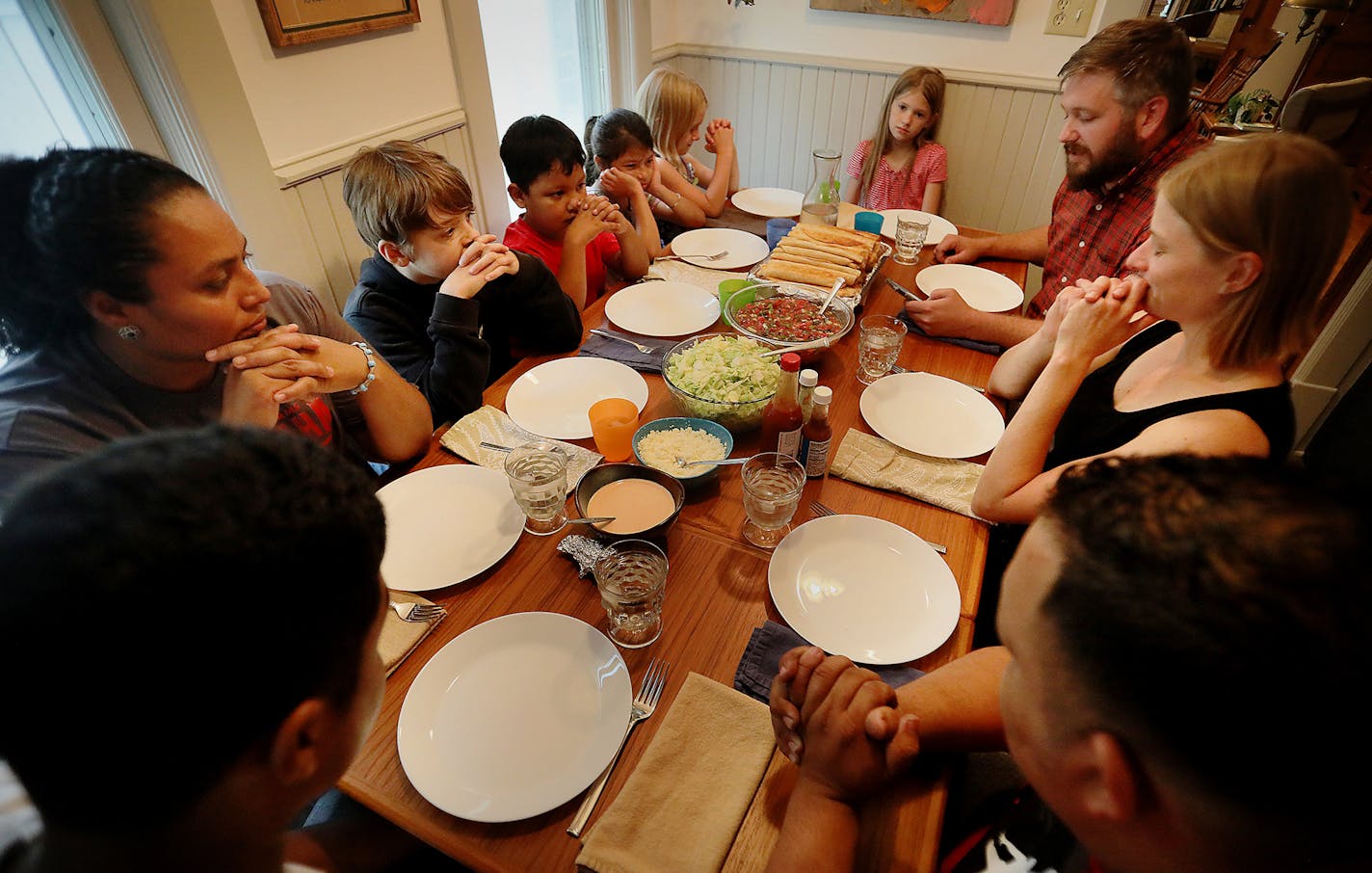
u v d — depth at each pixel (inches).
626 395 56.7
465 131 108.8
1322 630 12.5
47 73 63.4
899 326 60.3
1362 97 150.9
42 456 37.3
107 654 14.1
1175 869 16.6
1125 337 52.1
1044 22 123.7
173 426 43.3
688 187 101.7
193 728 15.4
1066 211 77.1
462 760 30.8
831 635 36.8
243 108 75.4
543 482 42.1
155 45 66.8
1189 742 14.0
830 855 26.1
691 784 29.5
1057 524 17.2
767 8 143.6
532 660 35.0
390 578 39.8
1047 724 17.6
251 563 15.1
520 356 74.9
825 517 42.7
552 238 82.7
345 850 35.7
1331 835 13.8
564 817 29.2
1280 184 33.3
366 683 20.5
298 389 43.1
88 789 15.8
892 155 134.1
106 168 33.3
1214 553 13.9
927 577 40.1
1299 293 35.1
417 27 95.7
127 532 14.2
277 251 84.3
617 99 143.6
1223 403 38.2
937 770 30.6
